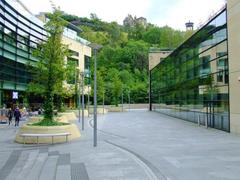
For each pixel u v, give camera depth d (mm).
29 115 44500
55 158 14359
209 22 29422
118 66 104438
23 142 19609
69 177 10875
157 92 64562
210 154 15086
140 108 87688
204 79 31188
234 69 23703
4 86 42906
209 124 29734
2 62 42125
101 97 69000
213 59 28453
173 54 46844
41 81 23297
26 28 49625
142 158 14211
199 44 32781
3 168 12656
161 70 59219
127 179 10492
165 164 12938
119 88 73750
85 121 38250
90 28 119438
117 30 125625
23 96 47594
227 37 24984
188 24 83312
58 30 23578
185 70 39219
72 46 68938
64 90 27250
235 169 11945
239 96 22984
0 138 22297
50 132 19719
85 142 19375
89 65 78438
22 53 48594
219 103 26984
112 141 19953
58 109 41000
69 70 25062
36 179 10773
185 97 39438
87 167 12367
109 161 13438
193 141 19719
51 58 23109
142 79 103750
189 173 11414
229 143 18609
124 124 33719
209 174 11234
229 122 24734
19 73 47906
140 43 117688
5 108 41562
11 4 44312
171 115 49031
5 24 42594
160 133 24641
